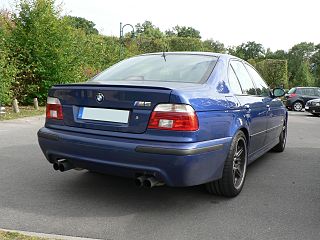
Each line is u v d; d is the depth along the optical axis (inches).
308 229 137.9
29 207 151.7
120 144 139.9
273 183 197.5
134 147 137.5
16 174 199.5
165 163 135.1
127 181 190.1
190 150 135.2
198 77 165.6
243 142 178.5
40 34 606.5
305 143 338.0
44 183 184.4
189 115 137.3
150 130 139.3
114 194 170.7
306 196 176.4
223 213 151.9
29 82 617.0
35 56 610.2
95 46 888.9
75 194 169.0
